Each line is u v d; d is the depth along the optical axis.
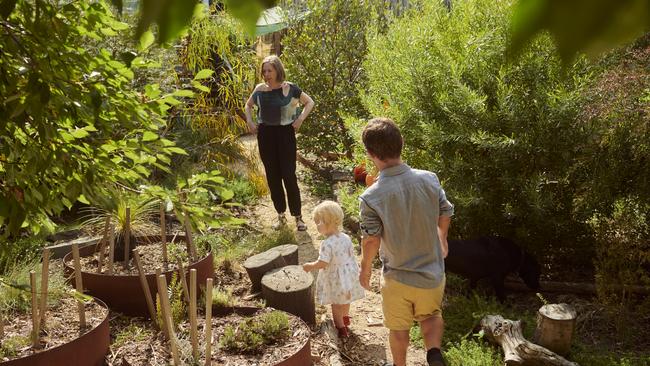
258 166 9.17
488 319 4.86
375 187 3.66
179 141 8.49
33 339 4.02
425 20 6.52
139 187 3.02
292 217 8.01
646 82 4.85
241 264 6.44
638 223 5.36
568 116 5.52
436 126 5.93
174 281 4.95
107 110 2.40
